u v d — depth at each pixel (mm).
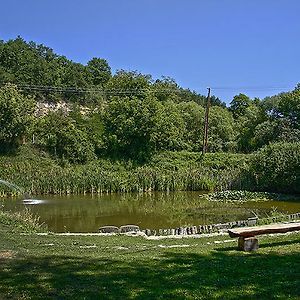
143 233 15312
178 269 8125
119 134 43344
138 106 44219
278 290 6684
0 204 26547
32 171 35531
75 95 55156
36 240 12180
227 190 34375
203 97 82875
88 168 38438
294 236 11711
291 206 26656
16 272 7828
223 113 60031
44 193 32281
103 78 72000
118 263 8617
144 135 43281
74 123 43031
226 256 9438
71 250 10445
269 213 23547
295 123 50250
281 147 33625
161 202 28625
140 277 7535
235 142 54188
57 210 24828
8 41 60906
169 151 44625
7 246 10664
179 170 38812
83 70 67688
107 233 15516
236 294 6516
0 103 38156
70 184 33000
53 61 63812
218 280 7277
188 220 21578
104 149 42719
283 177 32156
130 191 34500
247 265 8406
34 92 53000
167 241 13055
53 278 7430
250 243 10086
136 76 55312
